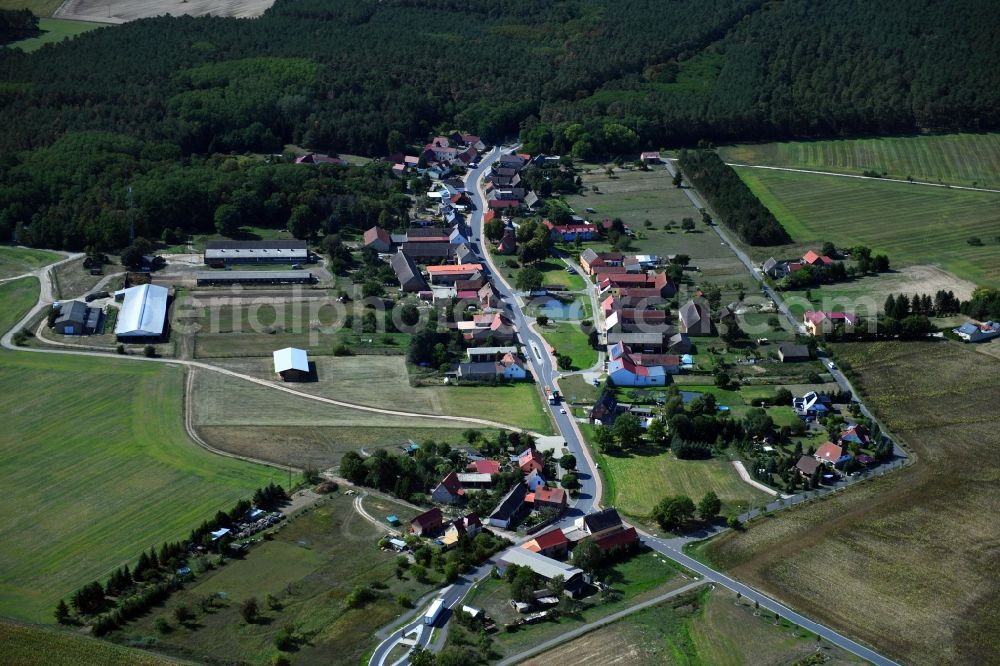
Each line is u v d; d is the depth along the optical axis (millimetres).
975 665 182875
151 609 192875
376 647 183875
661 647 184875
